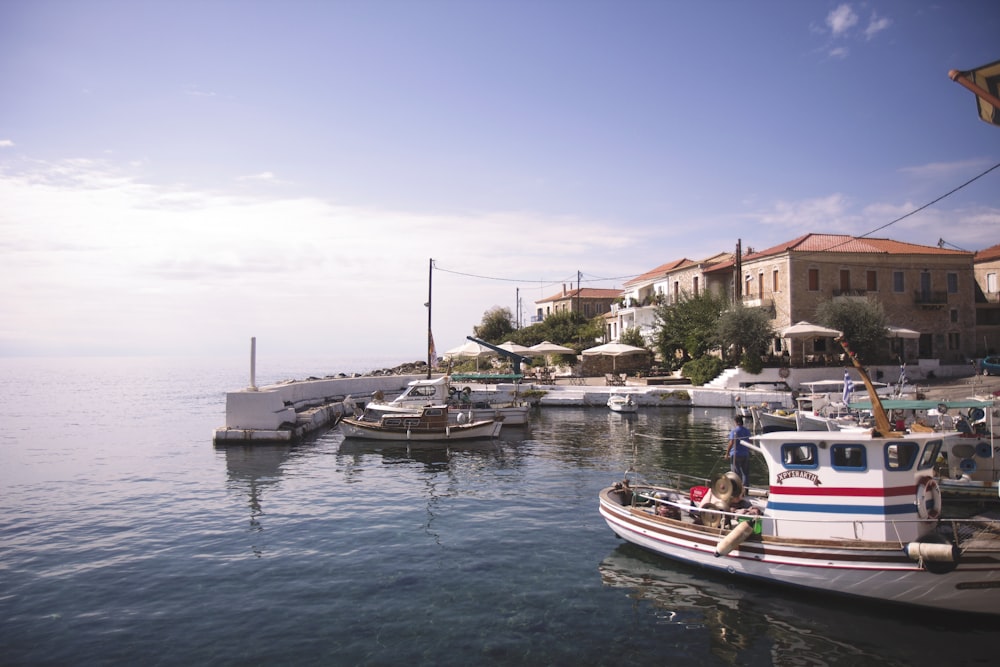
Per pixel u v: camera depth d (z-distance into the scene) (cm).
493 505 1752
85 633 987
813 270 4747
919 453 1077
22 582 1193
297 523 1580
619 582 1191
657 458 2453
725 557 1181
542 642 959
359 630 996
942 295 4803
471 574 1230
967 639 974
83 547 1397
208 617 1041
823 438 1107
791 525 1140
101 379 12069
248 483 2056
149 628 1004
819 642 965
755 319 4356
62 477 2161
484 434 3005
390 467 2339
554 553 1352
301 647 941
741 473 1502
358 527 1544
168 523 1585
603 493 1492
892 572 1023
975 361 4406
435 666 888
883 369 4275
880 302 4597
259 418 2966
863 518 1086
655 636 980
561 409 4338
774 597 1121
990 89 838
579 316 7262
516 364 4934
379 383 4909
